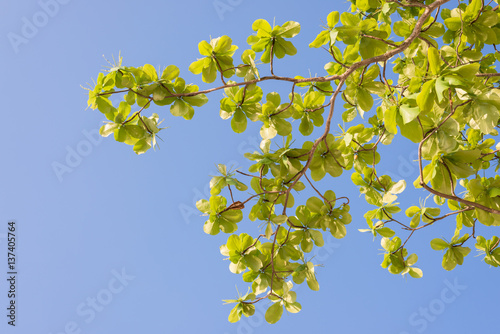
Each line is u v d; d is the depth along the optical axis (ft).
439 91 17.83
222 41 19.60
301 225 20.45
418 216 21.68
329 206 20.29
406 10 22.12
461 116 18.60
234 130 20.30
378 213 22.15
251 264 20.35
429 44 20.49
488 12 20.21
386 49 20.24
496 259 21.58
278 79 19.53
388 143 21.84
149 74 19.51
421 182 18.38
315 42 20.11
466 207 21.22
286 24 19.79
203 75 19.83
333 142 20.02
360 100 20.59
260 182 20.11
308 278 20.62
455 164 18.81
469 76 18.02
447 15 21.99
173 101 19.67
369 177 22.04
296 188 20.11
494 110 18.17
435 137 18.53
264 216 20.38
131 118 19.88
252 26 19.76
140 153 20.24
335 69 21.22
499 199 19.85
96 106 19.65
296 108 20.72
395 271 22.20
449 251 21.36
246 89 19.74
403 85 21.48
